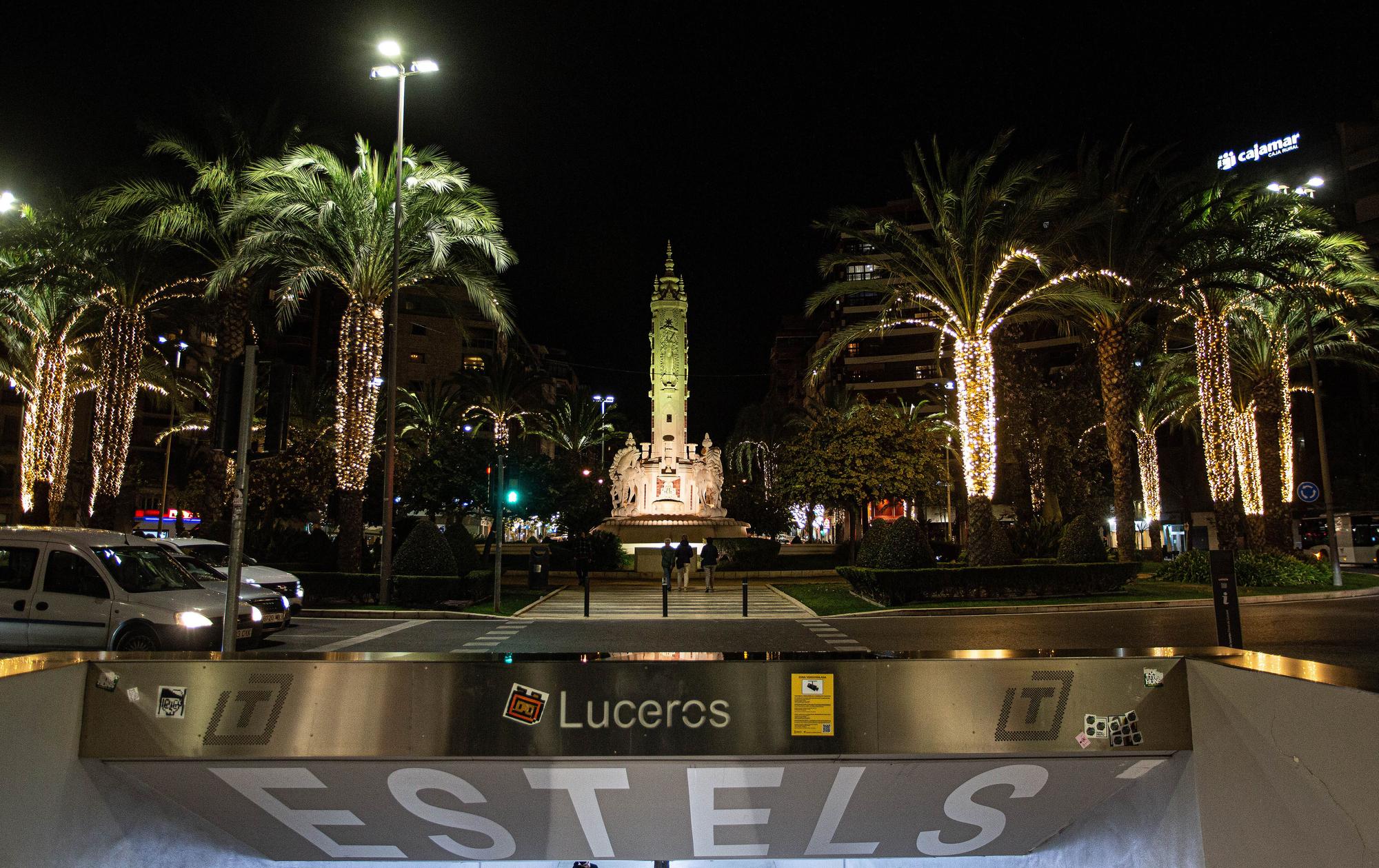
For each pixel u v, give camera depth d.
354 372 23.78
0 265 26.89
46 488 29.11
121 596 11.23
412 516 39.56
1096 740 4.04
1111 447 26.95
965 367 24.53
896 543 23.73
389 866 4.65
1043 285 24.23
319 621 19.42
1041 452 40.47
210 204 24.16
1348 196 57.22
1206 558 26.44
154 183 22.70
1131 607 21.33
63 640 11.16
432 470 35.59
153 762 3.97
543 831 4.28
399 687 4.00
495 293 25.56
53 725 3.72
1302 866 3.44
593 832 4.27
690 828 4.28
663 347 45.16
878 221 23.86
